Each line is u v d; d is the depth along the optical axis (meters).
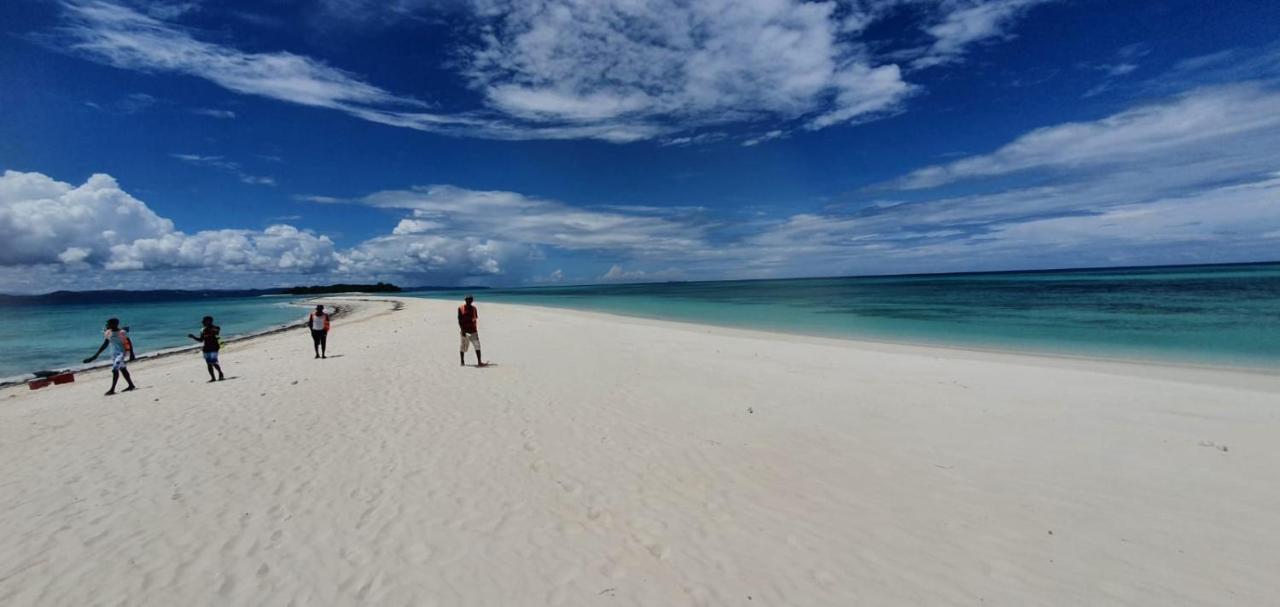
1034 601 4.26
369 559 4.81
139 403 11.10
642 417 9.31
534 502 5.99
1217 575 4.55
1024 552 4.95
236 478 6.66
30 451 7.84
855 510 5.80
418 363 15.42
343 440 8.12
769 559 4.88
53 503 5.98
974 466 6.96
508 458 7.33
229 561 4.77
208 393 11.91
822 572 4.67
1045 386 11.37
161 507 5.85
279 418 9.44
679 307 48.72
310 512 5.71
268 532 5.29
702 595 4.35
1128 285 57.56
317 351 17.53
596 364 14.72
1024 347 18.25
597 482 6.55
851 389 11.33
